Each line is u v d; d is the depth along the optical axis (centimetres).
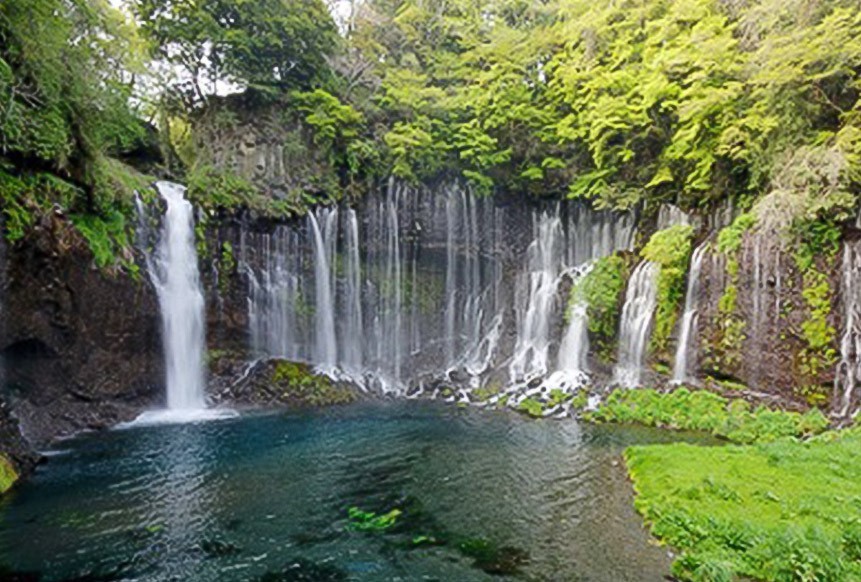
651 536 929
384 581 791
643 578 793
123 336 1819
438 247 2752
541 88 2877
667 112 2370
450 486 1191
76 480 1201
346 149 2544
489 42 2938
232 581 789
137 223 1886
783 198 1755
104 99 1708
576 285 2409
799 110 1870
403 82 2775
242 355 2247
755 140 1973
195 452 1440
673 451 1338
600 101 2388
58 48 1439
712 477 1110
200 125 2498
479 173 2723
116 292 1766
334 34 2609
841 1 1762
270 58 2522
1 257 1367
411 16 2956
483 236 2828
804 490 1043
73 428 1627
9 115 1290
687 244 2102
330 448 1497
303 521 1002
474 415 1948
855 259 1689
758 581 761
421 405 2142
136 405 1880
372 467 1327
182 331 2028
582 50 2639
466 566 834
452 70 2930
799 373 1753
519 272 2788
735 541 855
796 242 1781
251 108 2544
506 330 2662
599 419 1850
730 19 2211
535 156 2819
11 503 1067
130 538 921
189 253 2078
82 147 1639
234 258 2223
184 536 934
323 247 2481
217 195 2184
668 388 2006
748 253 1891
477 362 2616
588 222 2775
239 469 1302
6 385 1512
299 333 2408
